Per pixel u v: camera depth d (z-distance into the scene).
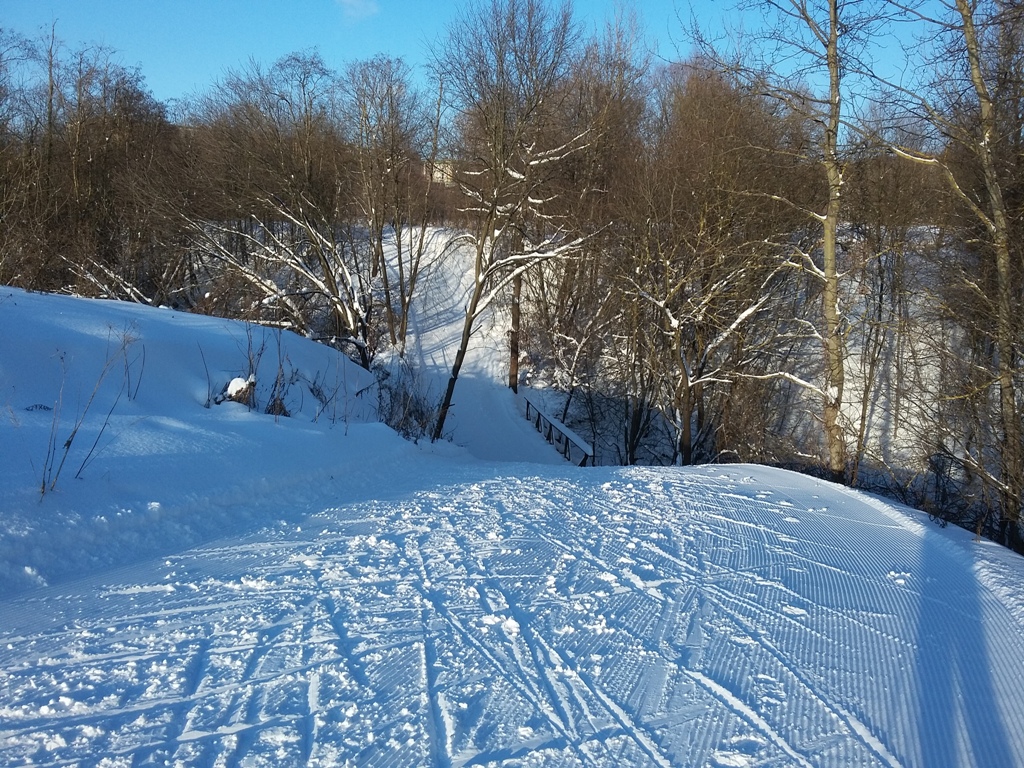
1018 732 3.28
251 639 4.08
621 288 20.05
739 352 19.69
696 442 22.11
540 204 23.39
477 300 19.19
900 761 2.99
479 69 18.94
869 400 20.03
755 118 17.27
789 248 17.80
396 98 25.44
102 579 5.21
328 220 24.75
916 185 19.11
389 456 11.34
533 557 5.72
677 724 3.21
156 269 26.61
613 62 23.75
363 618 4.40
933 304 16.58
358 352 24.30
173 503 6.77
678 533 6.51
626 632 4.23
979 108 11.95
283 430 10.21
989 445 14.27
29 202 25.14
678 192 18.47
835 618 4.54
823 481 9.45
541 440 23.48
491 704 3.36
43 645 4.00
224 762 2.86
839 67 13.22
